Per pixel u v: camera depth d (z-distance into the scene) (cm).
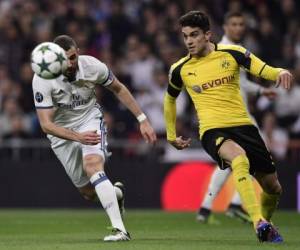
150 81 4434
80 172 2173
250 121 1961
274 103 4206
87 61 2047
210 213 2784
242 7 4756
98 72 2048
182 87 2042
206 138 1948
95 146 2008
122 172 3850
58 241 2006
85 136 1914
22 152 4031
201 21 1936
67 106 2066
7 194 3906
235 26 2758
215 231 2389
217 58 1962
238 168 1838
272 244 1781
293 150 3950
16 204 3903
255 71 1930
